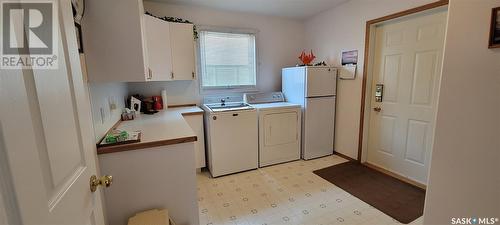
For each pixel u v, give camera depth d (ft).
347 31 9.81
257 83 11.87
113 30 4.55
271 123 9.81
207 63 10.68
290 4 9.82
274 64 12.16
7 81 1.40
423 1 6.98
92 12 4.40
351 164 9.91
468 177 3.89
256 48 11.53
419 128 7.85
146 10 9.22
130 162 4.69
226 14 10.66
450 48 3.95
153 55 7.23
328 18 10.75
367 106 9.46
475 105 3.70
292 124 10.25
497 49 3.39
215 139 8.82
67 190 2.11
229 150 9.11
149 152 4.79
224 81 11.18
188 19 9.95
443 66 4.08
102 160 4.52
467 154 3.87
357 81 9.62
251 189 7.98
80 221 2.36
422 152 7.85
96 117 4.74
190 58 9.11
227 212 6.67
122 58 4.66
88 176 2.68
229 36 10.91
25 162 1.52
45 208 1.72
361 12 9.08
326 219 6.24
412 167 8.23
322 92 10.32
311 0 9.36
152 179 4.91
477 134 3.71
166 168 4.98
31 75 1.68
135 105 8.30
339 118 10.84
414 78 7.82
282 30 12.07
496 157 3.52
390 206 6.73
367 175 8.79
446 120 4.12
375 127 9.44
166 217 4.65
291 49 12.44
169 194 5.09
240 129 9.18
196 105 10.80
